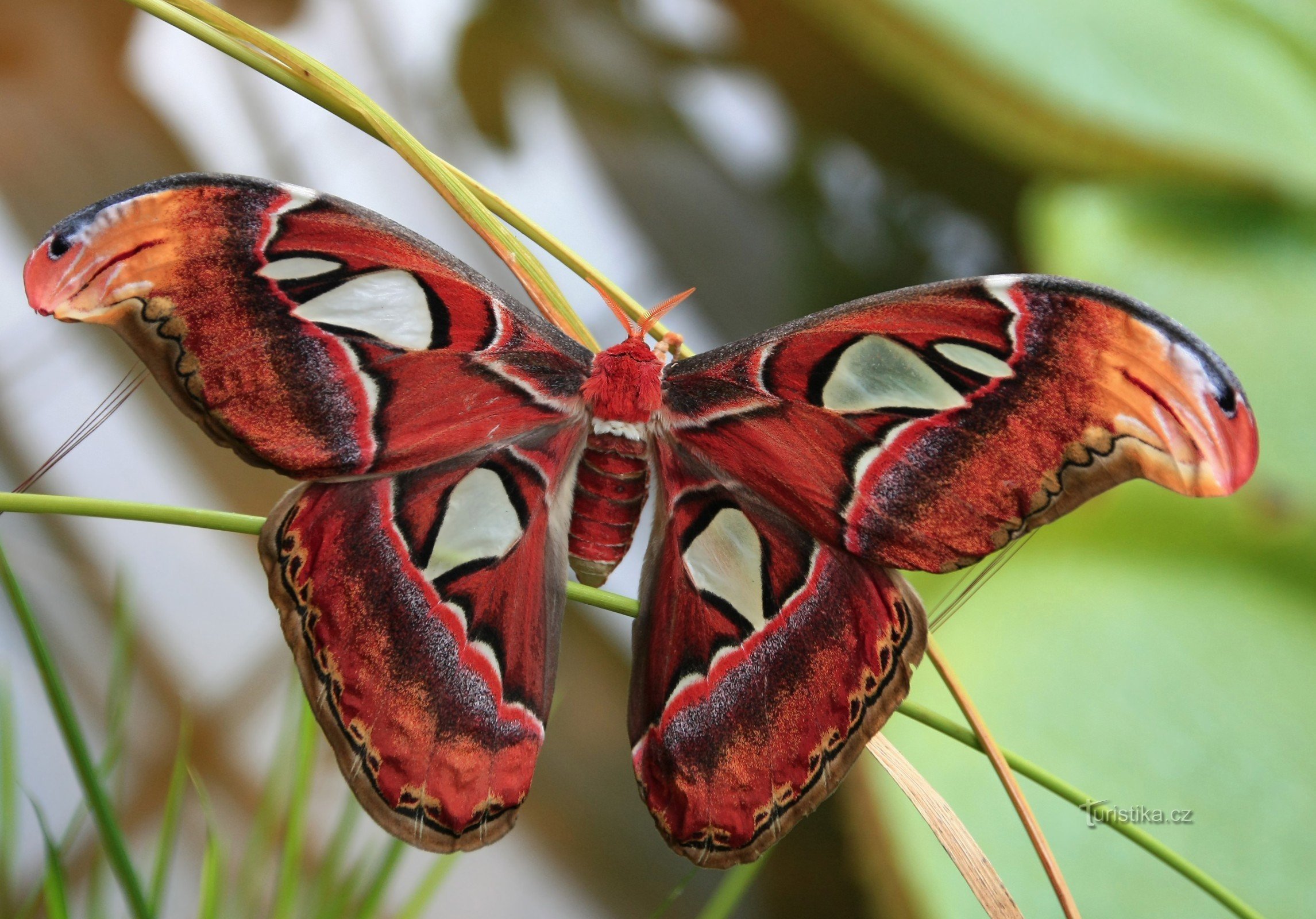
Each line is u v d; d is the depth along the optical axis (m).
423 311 0.83
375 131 0.84
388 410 0.83
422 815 0.82
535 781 1.08
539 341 0.85
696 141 1.48
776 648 0.83
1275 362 1.08
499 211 0.85
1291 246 1.18
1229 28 1.39
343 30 1.42
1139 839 0.84
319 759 0.98
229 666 1.07
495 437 0.84
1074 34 1.36
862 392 0.83
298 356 0.82
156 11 0.83
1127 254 1.20
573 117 1.46
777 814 0.83
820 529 0.83
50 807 0.98
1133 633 0.97
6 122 1.25
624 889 1.04
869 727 0.83
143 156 1.32
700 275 1.40
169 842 0.84
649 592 0.85
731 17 1.51
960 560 0.82
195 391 0.81
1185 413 0.80
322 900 0.86
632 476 0.84
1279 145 1.27
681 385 0.85
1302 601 0.98
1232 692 0.96
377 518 0.83
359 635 0.83
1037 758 0.95
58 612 1.03
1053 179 1.37
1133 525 1.00
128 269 0.80
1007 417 0.81
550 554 0.84
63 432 1.13
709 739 0.83
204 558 1.13
